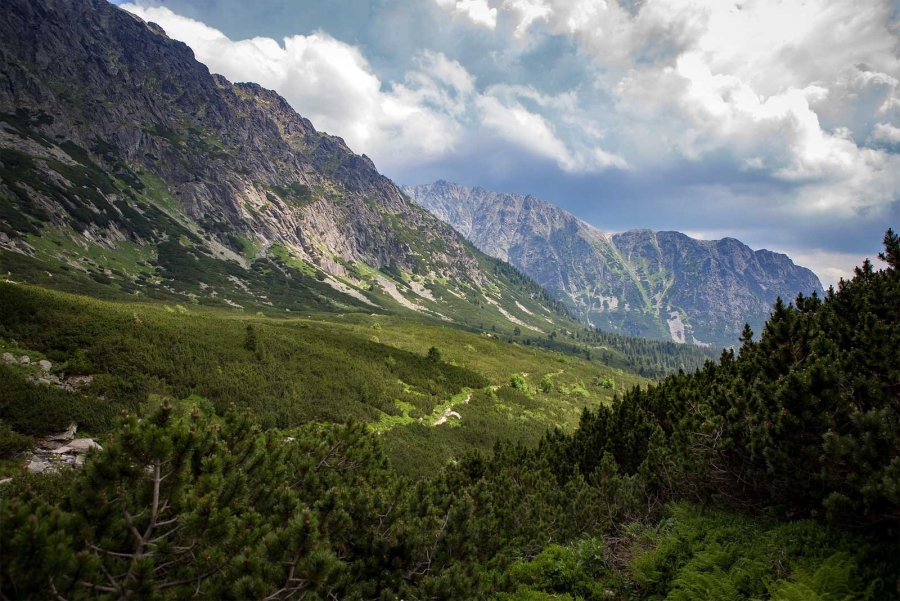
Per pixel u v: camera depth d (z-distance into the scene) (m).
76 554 4.29
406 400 36.78
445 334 89.31
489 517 10.55
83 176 149.88
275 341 36.94
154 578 5.27
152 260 139.88
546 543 10.45
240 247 192.00
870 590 5.34
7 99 162.88
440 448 28.45
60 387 18.48
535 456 17.78
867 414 6.89
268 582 5.48
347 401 30.80
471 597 7.65
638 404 17.55
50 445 14.00
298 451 10.68
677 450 11.70
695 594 6.52
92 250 118.50
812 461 7.79
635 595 7.77
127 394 19.73
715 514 9.64
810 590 5.52
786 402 8.33
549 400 55.06
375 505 8.78
